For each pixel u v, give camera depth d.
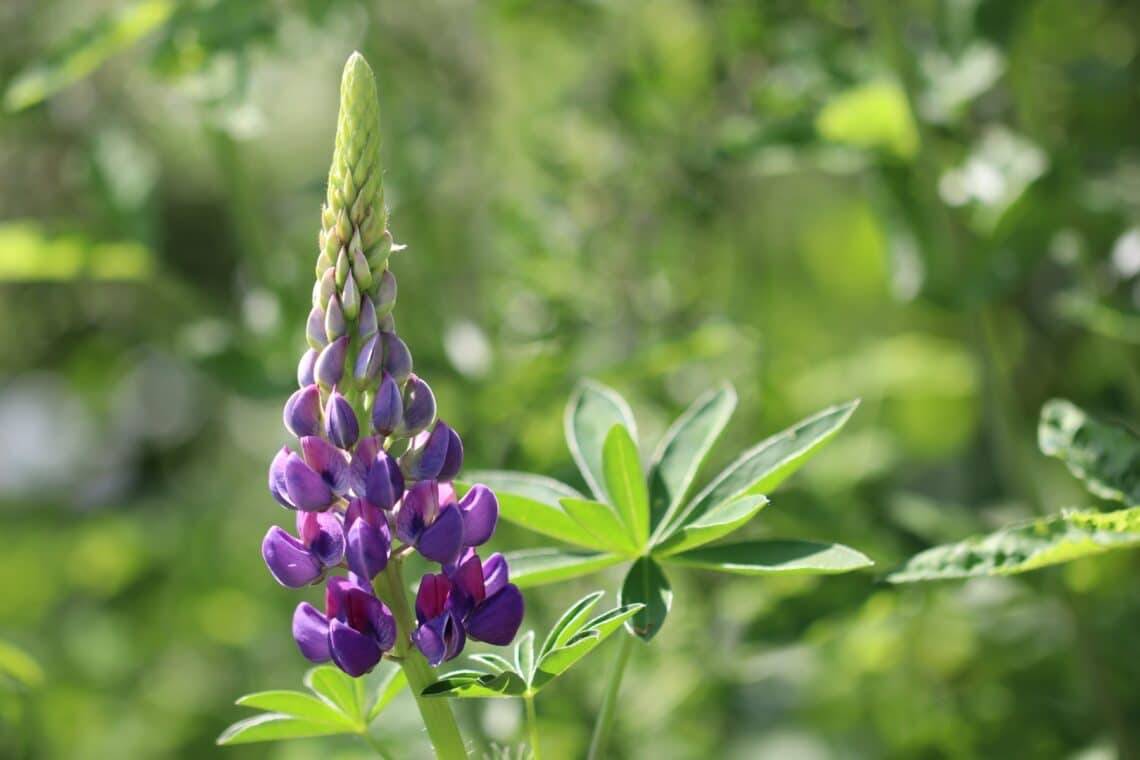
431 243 1.45
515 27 1.57
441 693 0.88
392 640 0.88
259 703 0.93
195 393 2.65
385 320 0.89
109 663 1.99
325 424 0.89
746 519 0.92
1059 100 1.54
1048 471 1.52
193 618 1.92
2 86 1.60
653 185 1.51
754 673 1.41
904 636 1.44
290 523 2.00
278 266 1.39
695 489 1.35
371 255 0.89
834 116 1.23
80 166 1.39
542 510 0.96
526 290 1.45
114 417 2.67
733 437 1.47
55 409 2.81
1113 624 1.29
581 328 1.44
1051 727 1.30
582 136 1.53
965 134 1.31
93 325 2.11
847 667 1.48
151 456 2.64
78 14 1.65
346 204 0.89
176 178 2.29
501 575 0.89
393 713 1.21
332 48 1.41
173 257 2.32
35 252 1.33
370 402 0.89
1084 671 1.18
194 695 1.91
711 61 1.54
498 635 0.88
